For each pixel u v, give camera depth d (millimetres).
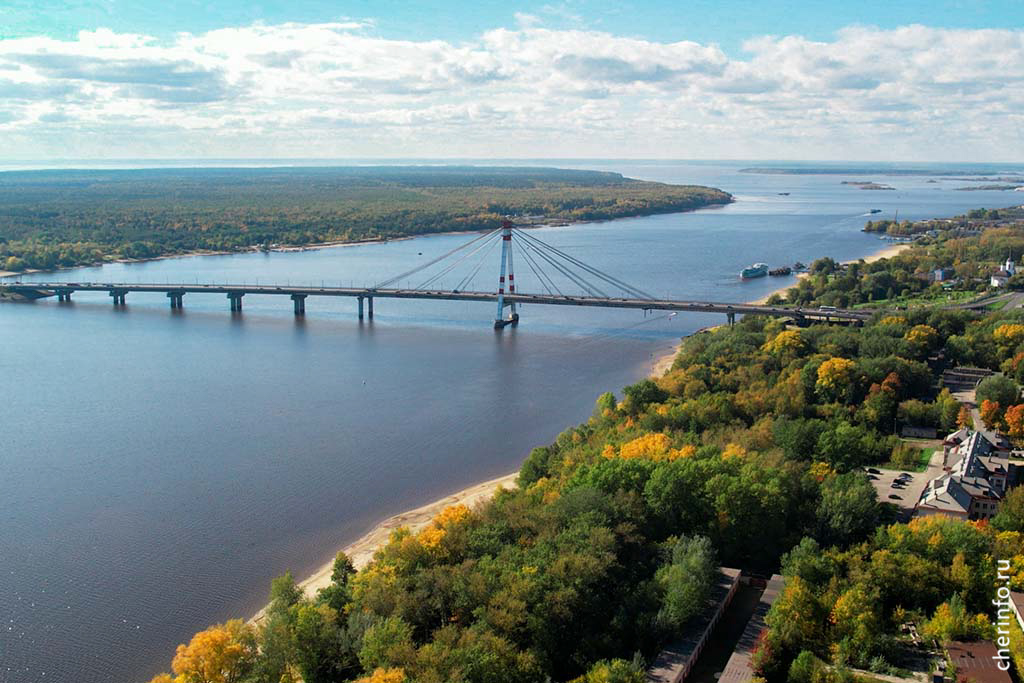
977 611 134000
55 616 151750
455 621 130625
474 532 151250
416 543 146500
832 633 128500
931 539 144875
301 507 195875
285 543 178000
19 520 188875
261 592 159000
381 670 113125
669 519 159375
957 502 161500
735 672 123875
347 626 131375
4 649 142625
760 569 153375
